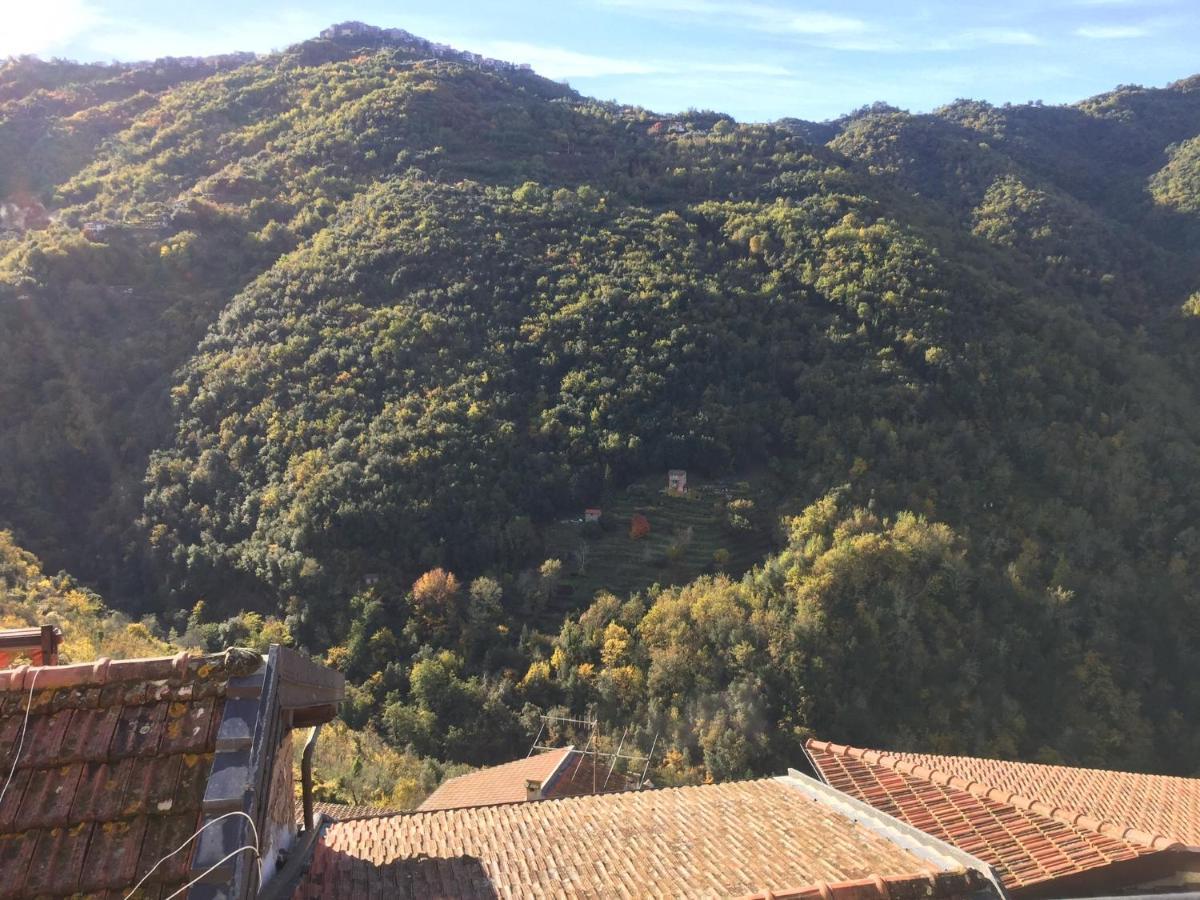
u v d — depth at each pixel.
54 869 4.11
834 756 10.70
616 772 22.58
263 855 4.87
